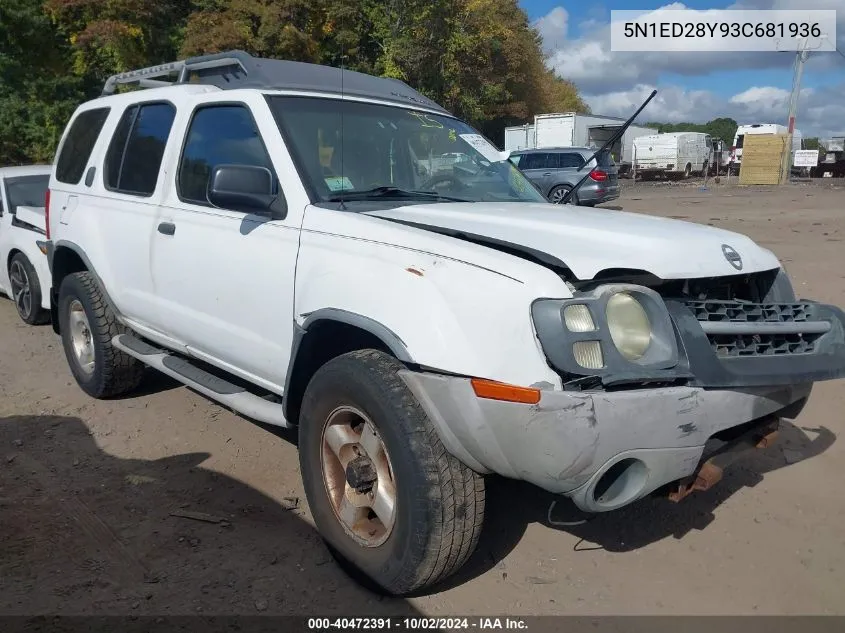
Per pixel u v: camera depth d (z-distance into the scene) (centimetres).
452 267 274
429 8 2609
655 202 2480
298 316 325
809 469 425
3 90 2191
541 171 2095
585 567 331
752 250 324
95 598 305
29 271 732
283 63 426
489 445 262
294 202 339
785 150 3622
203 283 388
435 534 274
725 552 344
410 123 414
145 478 413
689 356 265
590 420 245
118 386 517
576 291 264
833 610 302
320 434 315
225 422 493
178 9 2442
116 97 514
